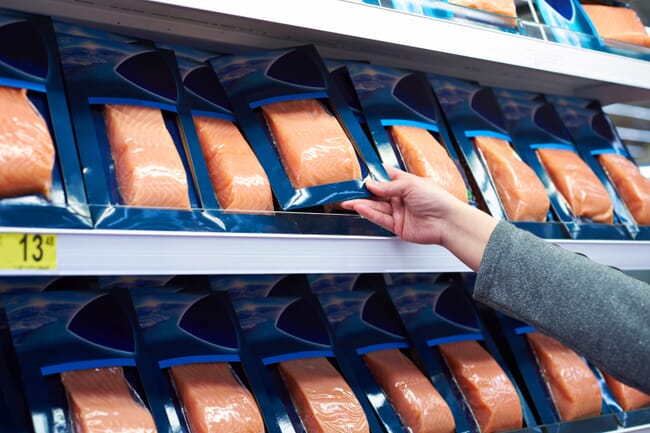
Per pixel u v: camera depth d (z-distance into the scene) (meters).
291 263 1.20
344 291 1.64
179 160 1.27
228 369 1.34
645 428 1.62
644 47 1.89
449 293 1.74
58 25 1.38
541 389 1.66
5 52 1.20
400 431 1.41
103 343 1.23
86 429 1.10
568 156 1.91
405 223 1.36
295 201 1.35
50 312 1.22
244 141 1.44
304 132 1.44
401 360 1.55
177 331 1.34
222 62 1.58
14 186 1.05
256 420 1.26
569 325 1.12
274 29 1.69
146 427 1.14
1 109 1.09
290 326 1.49
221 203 1.33
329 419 1.32
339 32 1.31
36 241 0.97
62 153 1.14
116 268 1.03
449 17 1.56
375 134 1.57
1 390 1.14
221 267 1.12
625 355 1.08
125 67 1.36
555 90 2.39
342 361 1.48
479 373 1.56
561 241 1.56
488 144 1.76
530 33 1.70
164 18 1.58
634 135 2.75
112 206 1.11
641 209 1.90
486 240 1.28
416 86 1.75
